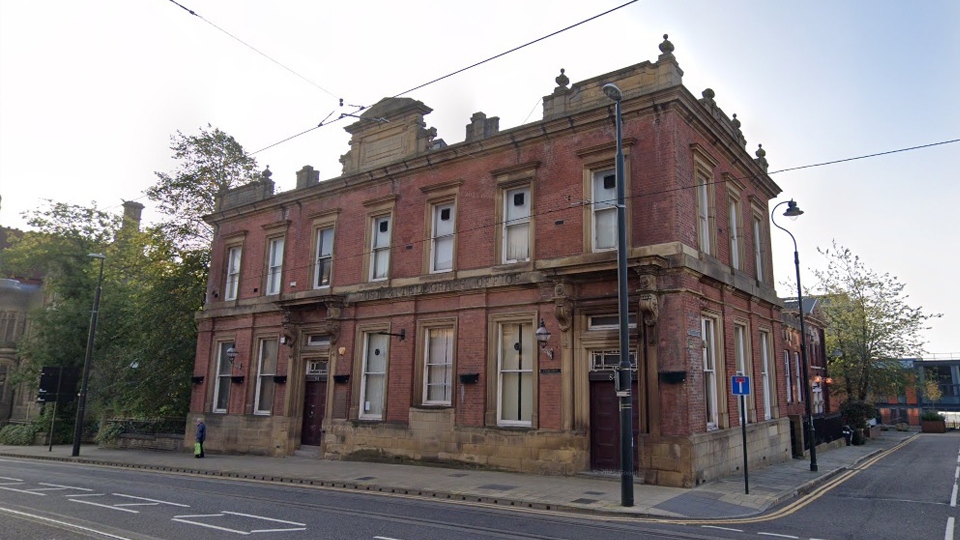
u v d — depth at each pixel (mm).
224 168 30453
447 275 18281
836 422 30062
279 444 21188
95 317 25562
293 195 23031
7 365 43469
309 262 22172
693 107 15656
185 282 28297
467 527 9180
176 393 27625
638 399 14422
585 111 16000
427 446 17578
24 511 10219
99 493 12727
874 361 38875
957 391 66812
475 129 18688
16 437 33000
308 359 21641
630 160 15414
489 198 17891
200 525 9008
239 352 23703
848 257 39656
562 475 14984
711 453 14508
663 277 14414
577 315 15492
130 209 43625
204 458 21312
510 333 17016
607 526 9562
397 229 19875
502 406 16766
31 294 44594
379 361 19672
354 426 19281
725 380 16250
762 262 21047
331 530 8766
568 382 15289
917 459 23922
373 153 21344
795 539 8797
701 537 8750
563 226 16219
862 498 13141
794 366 27000
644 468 13898
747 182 20250
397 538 8250
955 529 9719
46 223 35031
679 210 14688
